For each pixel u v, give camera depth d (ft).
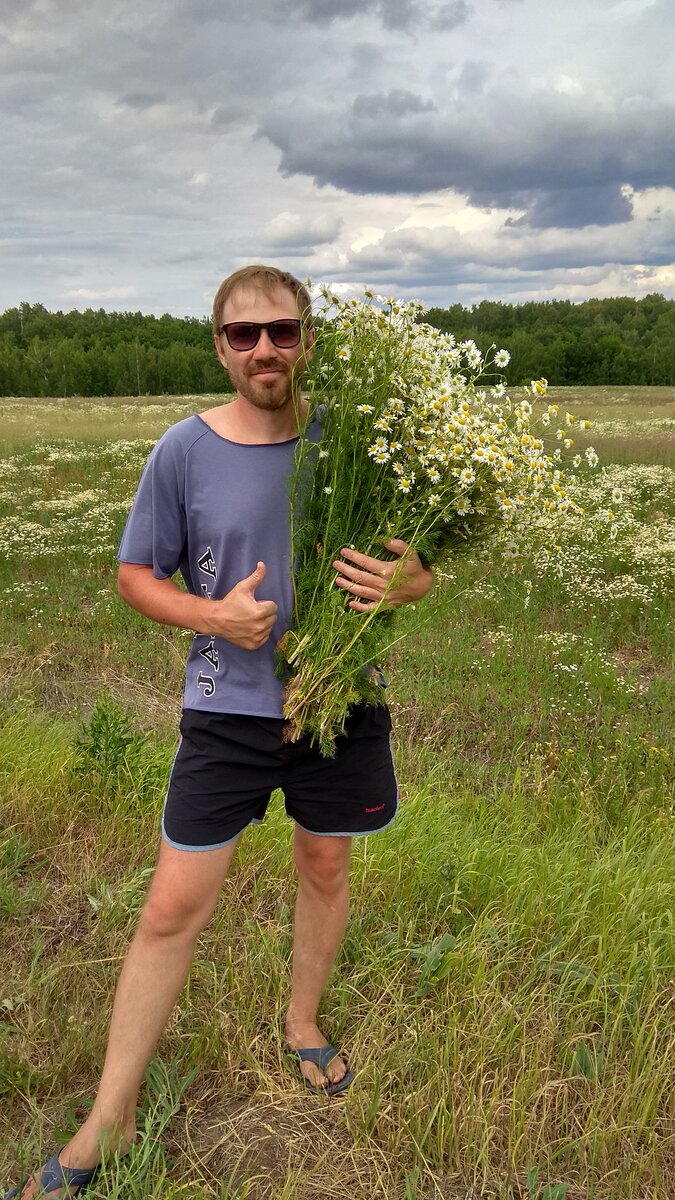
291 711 6.29
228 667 6.43
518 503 6.74
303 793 6.77
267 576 6.45
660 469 42.42
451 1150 6.65
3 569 27.50
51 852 10.76
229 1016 7.93
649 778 13.58
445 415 6.51
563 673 18.39
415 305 6.58
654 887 9.88
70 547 29.12
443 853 10.42
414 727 16.05
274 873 10.25
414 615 20.71
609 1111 6.95
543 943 8.94
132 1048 6.25
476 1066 7.30
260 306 6.03
